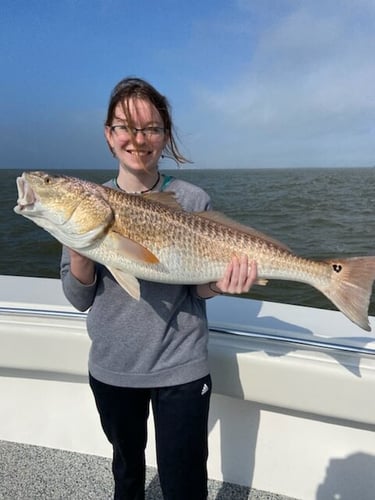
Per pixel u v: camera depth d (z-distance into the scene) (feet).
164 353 6.17
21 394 9.12
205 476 6.45
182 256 6.21
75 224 6.00
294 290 27.37
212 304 8.78
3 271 40.19
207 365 6.36
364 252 40.50
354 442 7.67
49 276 39.24
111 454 8.90
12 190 98.78
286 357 7.16
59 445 9.10
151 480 8.39
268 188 113.29
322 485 7.90
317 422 7.80
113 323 6.26
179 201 6.75
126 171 6.65
